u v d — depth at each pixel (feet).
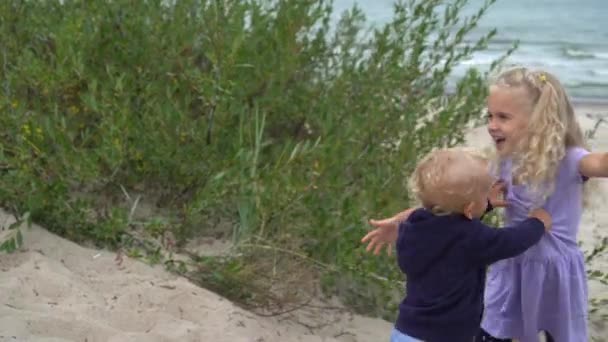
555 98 11.34
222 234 16.12
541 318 11.93
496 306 12.22
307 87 17.76
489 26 65.05
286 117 17.44
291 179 14.10
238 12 16.65
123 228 15.02
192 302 13.75
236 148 15.66
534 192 11.39
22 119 15.20
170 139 15.79
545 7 75.61
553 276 11.62
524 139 11.37
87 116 17.06
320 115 16.69
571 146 11.50
